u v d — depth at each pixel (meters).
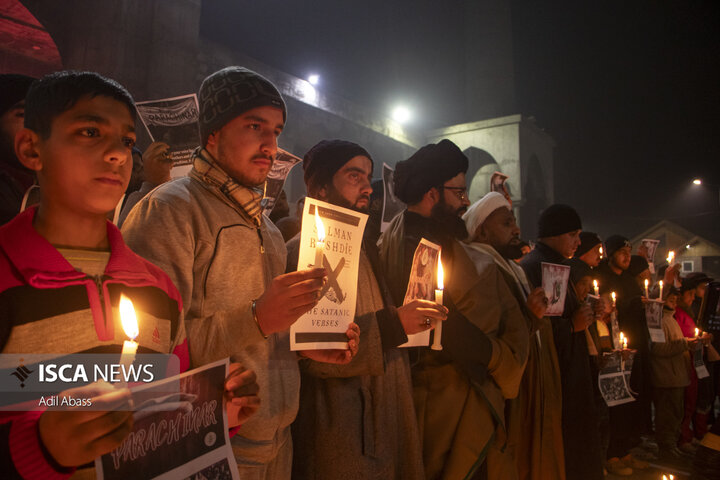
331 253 1.56
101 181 0.98
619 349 3.88
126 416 0.71
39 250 0.92
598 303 3.47
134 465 0.84
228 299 1.41
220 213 1.46
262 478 1.45
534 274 3.44
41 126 0.99
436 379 2.28
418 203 2.54
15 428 0.74
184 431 0.95
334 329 1.54
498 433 2.33
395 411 1.96
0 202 1.44
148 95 11.18
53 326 0.91
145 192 2.21
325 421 1.79
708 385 5.80
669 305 5.20
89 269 1.00
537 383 2.80
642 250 5.61
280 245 1.76
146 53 11.25
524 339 2.44
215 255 1.41
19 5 10.34
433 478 2.20
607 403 3.75
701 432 5.75
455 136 22.45
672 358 5.03
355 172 2.13
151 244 1.29
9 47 11.81
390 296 2.17
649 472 4.63
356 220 1.65
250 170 1.54
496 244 3.04
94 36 10.57
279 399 1.50
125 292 1.04
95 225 1.03
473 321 2.34
